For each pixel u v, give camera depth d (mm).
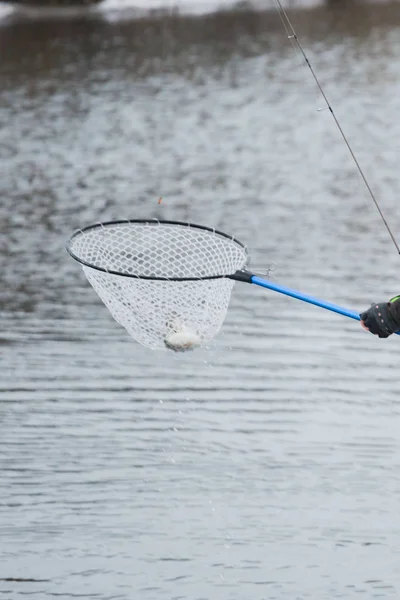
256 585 23938
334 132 68938
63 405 32719
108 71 85688
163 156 64188
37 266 45375
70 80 82812
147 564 24734
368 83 81688
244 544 25547
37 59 89250
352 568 24578
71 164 62094
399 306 20719
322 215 52625
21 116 72688
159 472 28875
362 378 34656
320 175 59906
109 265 25266
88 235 24453
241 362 36000
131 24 103625
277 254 46656
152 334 22922
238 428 31312
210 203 54688
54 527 26188
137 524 26391
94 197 55688
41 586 23828
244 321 39469
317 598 23438
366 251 47125
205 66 87812
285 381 34500
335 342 37625
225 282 22594
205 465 29266
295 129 70125
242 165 62188
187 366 35750
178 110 74812
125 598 23438
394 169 60688
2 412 32219
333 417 32000
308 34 100375
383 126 70062
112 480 28422
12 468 28906
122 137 68062
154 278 22016
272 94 79375
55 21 105000
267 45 95562
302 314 40125
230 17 107188
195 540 25719
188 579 24156
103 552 25203
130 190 57031
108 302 22797
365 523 26422
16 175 59625
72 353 36719
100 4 110250
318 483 28281
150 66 87625
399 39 97688
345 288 42594
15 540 25625
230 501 27438
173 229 24828
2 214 52531
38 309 40719
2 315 40062
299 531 26109
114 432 31062
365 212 53125
